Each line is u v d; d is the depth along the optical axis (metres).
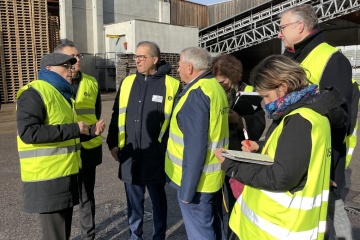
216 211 2.77
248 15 23.59
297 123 1.71
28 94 2.50
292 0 20.34
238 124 3.00
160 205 3.33
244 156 1.86
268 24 20.72
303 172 1.70
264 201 1.83
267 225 1.82
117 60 18.62
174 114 2.64
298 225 1.76
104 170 6.08
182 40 21.67
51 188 2.56
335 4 17.73
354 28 24.20
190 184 2.41
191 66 2.58
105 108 13.85
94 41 20.80
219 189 2.63
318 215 1.80
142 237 3.54
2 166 6.34
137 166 3.23
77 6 19.95
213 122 2.46
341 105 1.86
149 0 23.70
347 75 2.30
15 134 9.26
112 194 4.92
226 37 24.31
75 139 2.74
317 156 1.72
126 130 3.29
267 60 1.89
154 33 20.36
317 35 2.43
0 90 14.55
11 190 5.07
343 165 2.43
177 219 4.09
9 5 14.62
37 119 2.47
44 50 15.68
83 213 3.42
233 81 3.07
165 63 3.36
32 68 15.43
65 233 2.72
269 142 1.96
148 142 3.21
